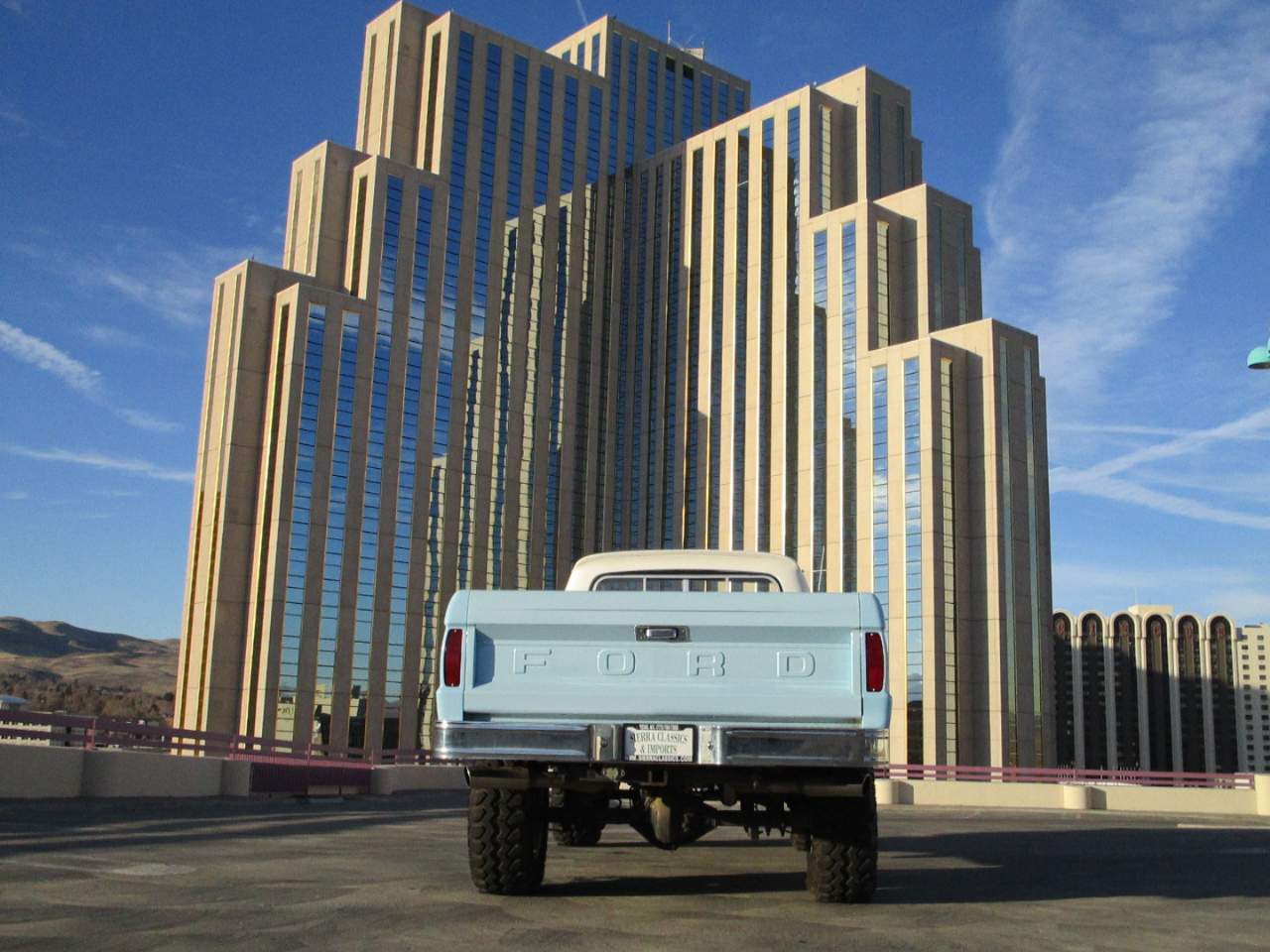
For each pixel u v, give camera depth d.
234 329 101.50
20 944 6.82
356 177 110.38
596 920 8.01
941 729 90.62
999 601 94.62
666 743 8.34
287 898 8.86
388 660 101.44
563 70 129.75
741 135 121.00
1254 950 7.61
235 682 95.06
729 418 114.69
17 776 18.62
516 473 116.56
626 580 11.20
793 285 112.56
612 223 131.50
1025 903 9.52
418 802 28.47
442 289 112.75
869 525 98.62
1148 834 21.09
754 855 13.45
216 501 98.56
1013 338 102.19
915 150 123.81
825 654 8.49
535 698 8.52
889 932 7.77
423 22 123.19
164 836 14.40
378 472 103.56
